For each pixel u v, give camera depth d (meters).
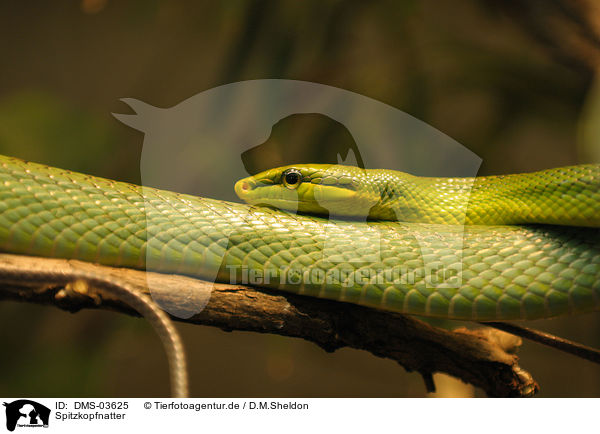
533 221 0.61
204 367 0.86
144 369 0.80
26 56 0.76
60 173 0.60
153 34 0.74
